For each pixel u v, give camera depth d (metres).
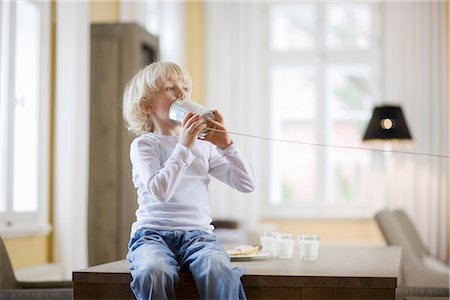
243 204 7.50
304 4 7.84
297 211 7.70
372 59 7.71
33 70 4.87
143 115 2.26
